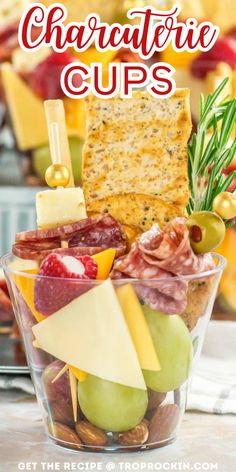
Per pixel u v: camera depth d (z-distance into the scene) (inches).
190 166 17.6
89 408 15.4
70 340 15.1
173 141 16.7
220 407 17.8
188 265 15.0
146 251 14.8
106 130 16.8
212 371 19.6
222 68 30.5
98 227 16.0
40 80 31.8
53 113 16.6
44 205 16.1
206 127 17.4
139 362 15.1
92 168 16.8
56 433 16.1
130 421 15.4
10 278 15.8
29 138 33.2
